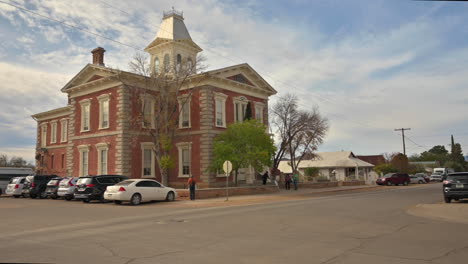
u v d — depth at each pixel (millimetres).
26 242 10195
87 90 37406
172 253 8555
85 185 25141
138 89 34344
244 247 9164
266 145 32312
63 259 8070
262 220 14312
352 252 8516
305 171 60062
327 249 8867
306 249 8883
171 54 42812
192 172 35094
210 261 7746
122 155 33031
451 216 15430
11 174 37750
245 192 32531
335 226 12672
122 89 33750
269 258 7980
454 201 22203
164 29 44250
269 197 28953
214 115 35406
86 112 37688
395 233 11180
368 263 7477
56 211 18984
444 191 20922
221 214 16641
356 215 15914
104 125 35500
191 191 26703
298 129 44406
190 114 35875
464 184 20281
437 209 17844
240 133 31688
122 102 33594
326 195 31344
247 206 21062
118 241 10125
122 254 8492
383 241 9875
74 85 38750
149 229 12273
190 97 35938
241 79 39062
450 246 9172
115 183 26219
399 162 65625
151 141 35719
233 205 22172
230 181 36438
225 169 26172
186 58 37750
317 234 11039
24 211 19062
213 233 11320
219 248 9070
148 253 8570
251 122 32906
